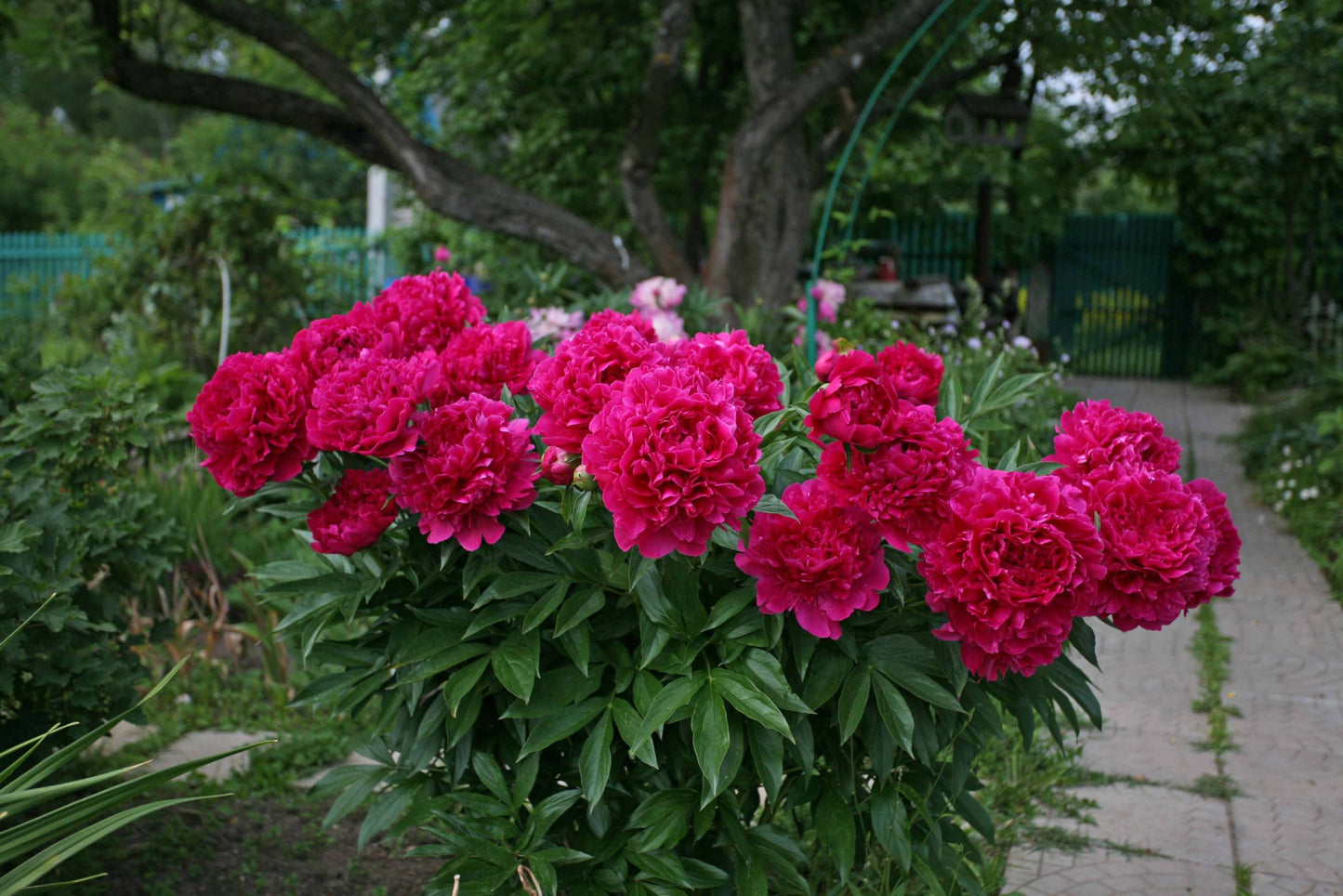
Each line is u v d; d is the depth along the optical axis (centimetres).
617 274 770
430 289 250
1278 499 723
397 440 192
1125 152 1443
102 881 294
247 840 320
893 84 951
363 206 2358
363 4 1014
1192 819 339
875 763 208
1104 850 320
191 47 959
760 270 762
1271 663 473
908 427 187
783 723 185
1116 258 1502
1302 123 1253
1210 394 1300
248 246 845
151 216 842
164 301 830
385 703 222
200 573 509
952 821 249
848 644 201
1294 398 938
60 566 274
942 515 186
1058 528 180
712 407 175
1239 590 571
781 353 621
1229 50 977
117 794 174
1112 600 191
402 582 224
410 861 314
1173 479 195
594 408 187
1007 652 188
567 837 224
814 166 834
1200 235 1446
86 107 3781
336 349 223
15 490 287
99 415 319
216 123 2491
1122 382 1442
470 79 1040
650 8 977
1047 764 363
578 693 203
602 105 1027
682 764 218
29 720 284
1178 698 436
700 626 201
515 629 212
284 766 372
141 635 316
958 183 1421
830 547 190
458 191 749
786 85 751
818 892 260
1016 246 1471
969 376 571
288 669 445
